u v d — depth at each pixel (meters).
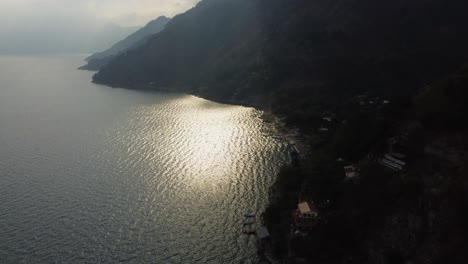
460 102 88.56
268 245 90.94
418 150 89.44
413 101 110.12
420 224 75.12
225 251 90.69
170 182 125.50
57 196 116.44
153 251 90.62
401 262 74.62
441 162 82.12
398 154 92.19
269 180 125.31
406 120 104.06
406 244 75.31
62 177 130.75
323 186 99.44
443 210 72.88
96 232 97.62
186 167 137.88
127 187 122.19
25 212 106.88
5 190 120.81
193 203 111.62
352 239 83.06
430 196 76.38
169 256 89.06
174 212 106.88
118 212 107.00
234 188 120.31
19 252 89.50
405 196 80.31
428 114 92.94
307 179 107.38
